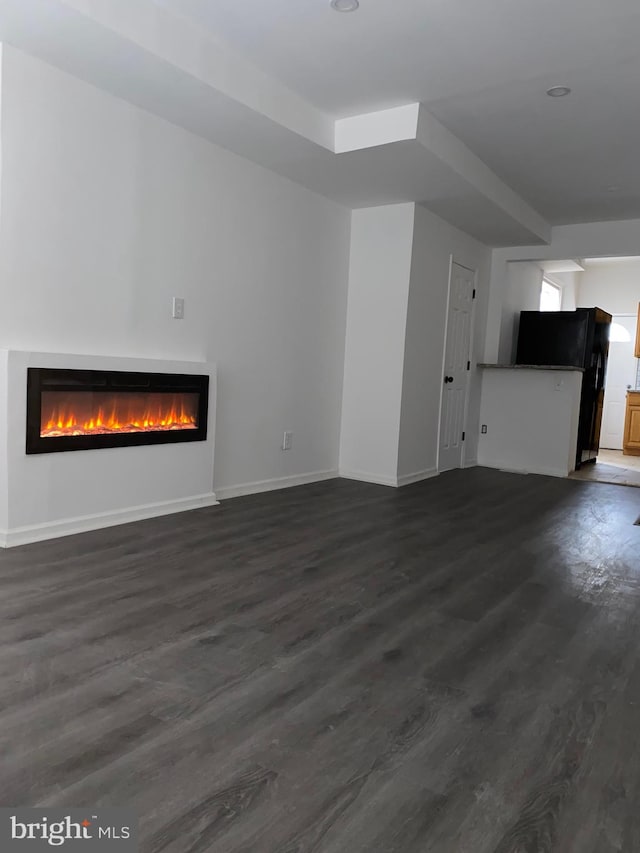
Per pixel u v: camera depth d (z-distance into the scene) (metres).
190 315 3.79
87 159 3.13
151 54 2.78
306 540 3.34
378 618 2.36
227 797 1.33
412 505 4.38
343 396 5.31
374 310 5.11
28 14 2.49
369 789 1.38
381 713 1.70
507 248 6.48
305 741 1.55
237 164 4.01
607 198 5.36
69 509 3.13
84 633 2.08
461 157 4.23
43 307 3.01
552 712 1.76
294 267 4.61
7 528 2.89
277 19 2.84
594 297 9.14
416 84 3.41
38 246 2.96
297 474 4.89
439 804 1.35
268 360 4.45
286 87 3.49
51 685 1.74
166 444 3.62
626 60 3.11
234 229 4.04
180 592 2.49
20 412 2.87
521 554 3.32
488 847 1.23
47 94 2.93
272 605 2.43
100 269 3.25
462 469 6.21
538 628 2.35
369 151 3.86
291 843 1.21
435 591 2.69
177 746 1.50
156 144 3.47
